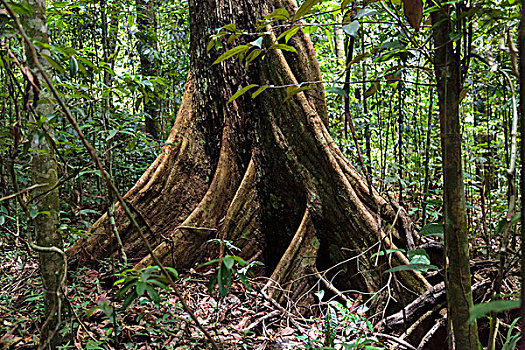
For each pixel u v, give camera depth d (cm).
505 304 95
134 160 559
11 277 355
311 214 382
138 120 408
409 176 502
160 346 264
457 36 138
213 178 425
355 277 353
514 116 135
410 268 168
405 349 274
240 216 411
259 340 293
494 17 149
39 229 212
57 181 220
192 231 395
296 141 393
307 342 277
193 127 442
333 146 386
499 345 274
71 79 316
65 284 217
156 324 278
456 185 147
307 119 390
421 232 168
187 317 301
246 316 322
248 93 418
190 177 429
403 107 484
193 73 454
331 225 373
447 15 141
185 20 705
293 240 377
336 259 371
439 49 149
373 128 521
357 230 358
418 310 296
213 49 430
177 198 419
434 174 476
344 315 289
